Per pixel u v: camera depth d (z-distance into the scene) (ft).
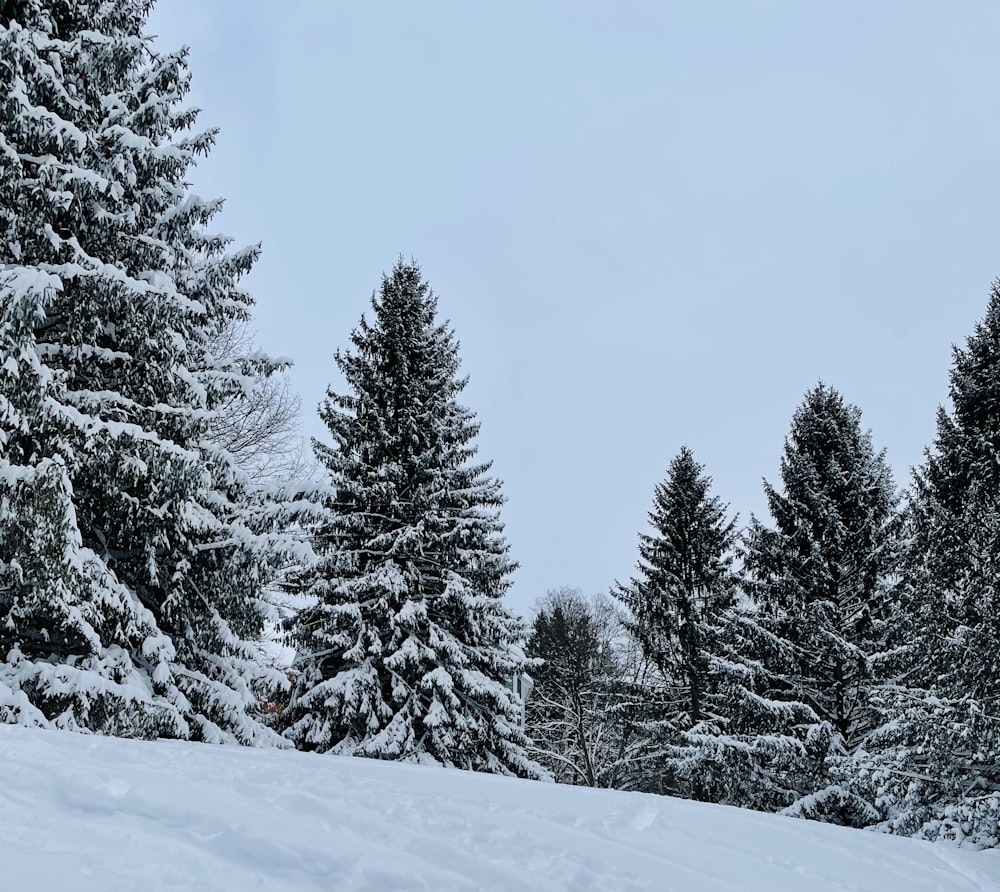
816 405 72.43
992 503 56.24
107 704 31.24
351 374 63.41
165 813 14.33
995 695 52.31
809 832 24.34
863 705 59.26
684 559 76.84
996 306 62.34
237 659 40.91
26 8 35.88
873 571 61.82
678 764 61.67
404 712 51.93
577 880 14.15
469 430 64.23
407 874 12.84
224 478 39.65
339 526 57.21
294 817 15.35
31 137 32.58
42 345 34.94
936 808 49.73
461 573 59.82
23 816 13.05
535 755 105.91
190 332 42.16
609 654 118.83
